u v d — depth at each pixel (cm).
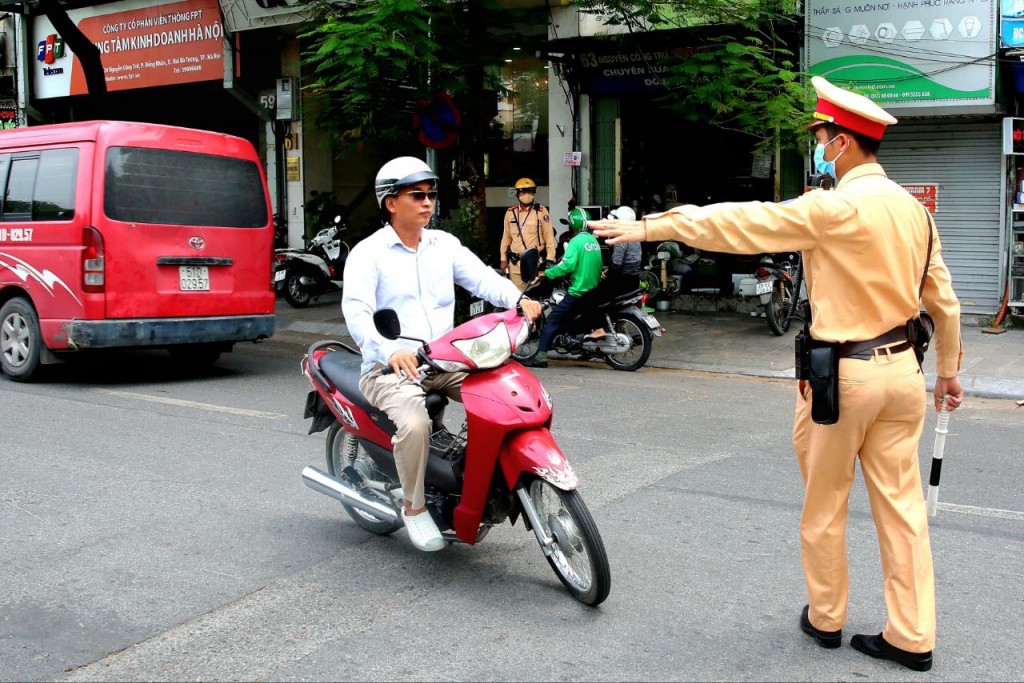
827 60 1238
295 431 741
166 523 531
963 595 429
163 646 385
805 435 374
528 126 1619
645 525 522
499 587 444
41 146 923
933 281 364
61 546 495
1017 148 1173
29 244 917
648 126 1486
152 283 905
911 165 1276
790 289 1220
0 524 527
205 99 2031
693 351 1135
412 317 449
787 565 465
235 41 1745
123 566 469
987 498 569
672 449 684
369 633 396
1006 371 968
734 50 1136
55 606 423
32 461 652
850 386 348
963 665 364
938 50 1169
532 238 1230
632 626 400
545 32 1466
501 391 407
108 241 877
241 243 970
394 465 462
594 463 645
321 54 1154
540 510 435
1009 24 1126
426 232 458
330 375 488
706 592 434
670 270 1443
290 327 1433
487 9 1227
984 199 1233
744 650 377
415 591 440
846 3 1215
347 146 1591
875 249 343
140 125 905
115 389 923
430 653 377
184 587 444
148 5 1844
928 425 777
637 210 1509
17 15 2041
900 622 360
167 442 704
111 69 1928
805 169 1295
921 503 363
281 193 1850
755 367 1052
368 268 441
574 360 1127
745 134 1412
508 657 373
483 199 1381
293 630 399
